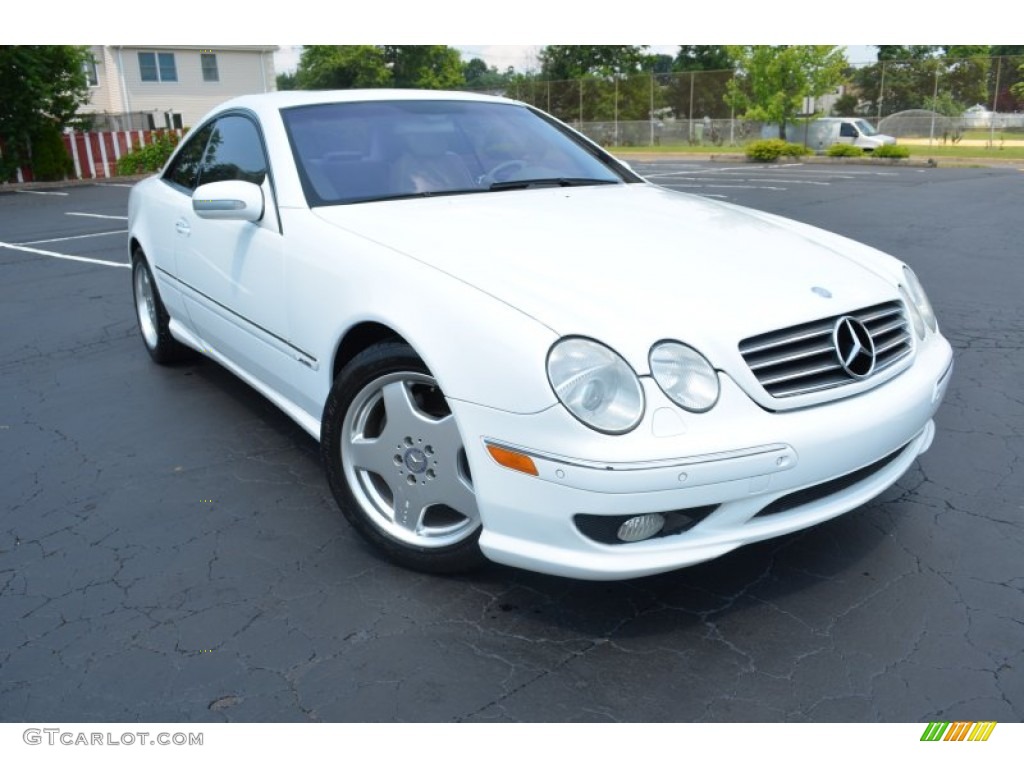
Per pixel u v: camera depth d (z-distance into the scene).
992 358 4.91
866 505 3.16
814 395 2.35
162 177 4.69
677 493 2.16
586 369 2.17
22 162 20.33
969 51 45.09
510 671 2.31
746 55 30.41
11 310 6.69
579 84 35.41
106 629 2.52
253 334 3.48
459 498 2.56
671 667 2.31
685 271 2.57
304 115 3.55
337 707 2.19
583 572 2.26
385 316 2.57
